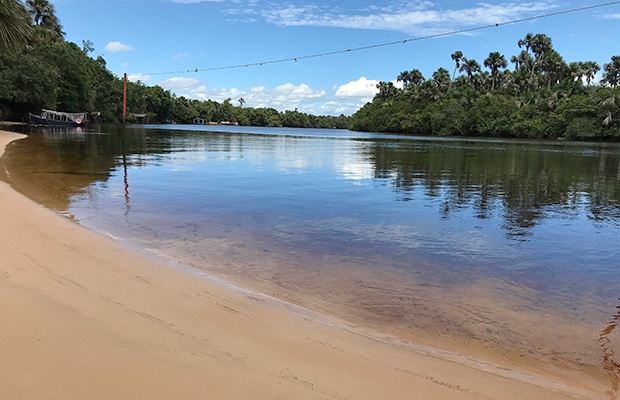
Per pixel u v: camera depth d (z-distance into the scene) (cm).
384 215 893
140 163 1819
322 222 812
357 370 298
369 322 392
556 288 498
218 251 599
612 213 958
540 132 6750
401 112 10081
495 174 1714
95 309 362
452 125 8306
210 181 1350
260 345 324
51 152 2109
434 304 441
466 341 363
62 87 6019
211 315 375
